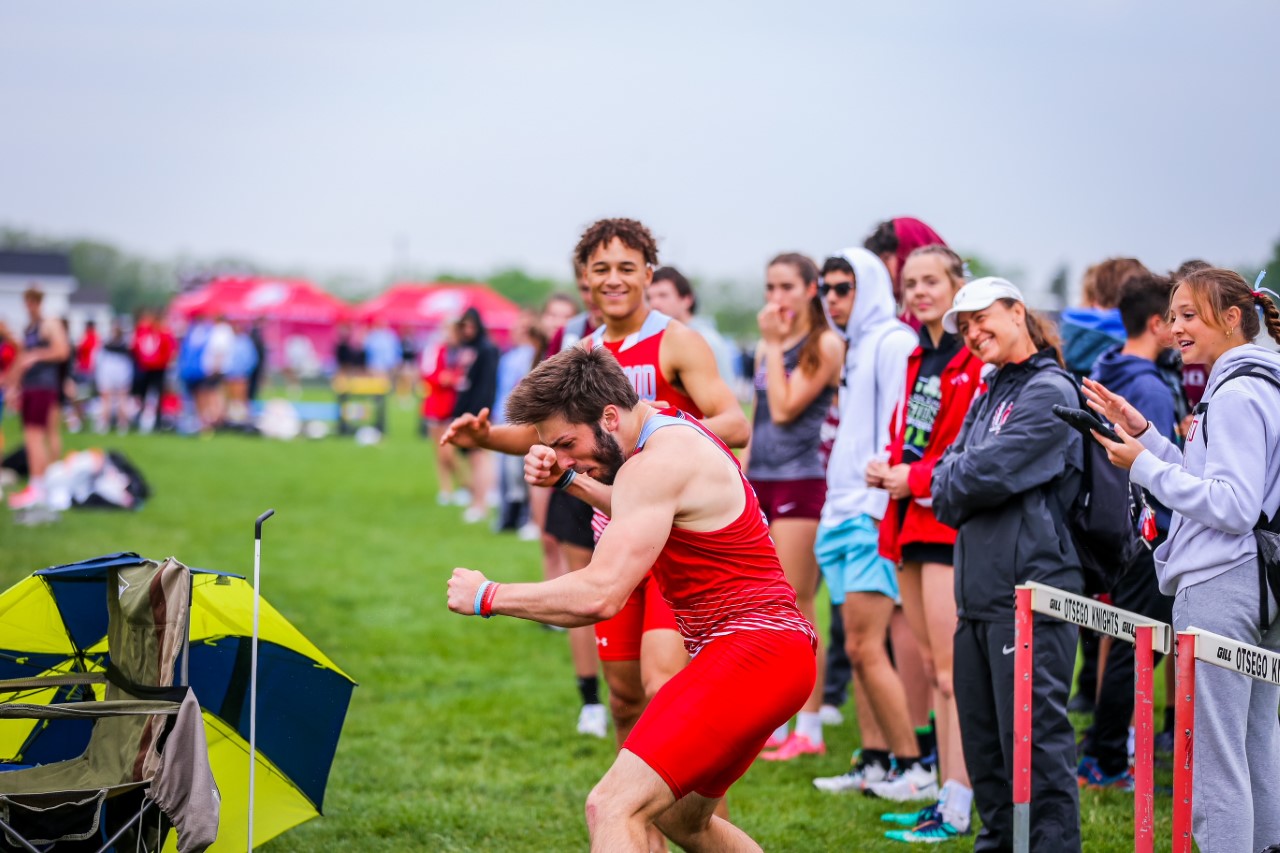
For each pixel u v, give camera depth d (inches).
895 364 445.1
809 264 491.5
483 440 396.8
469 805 448.1
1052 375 352.8
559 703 594.6
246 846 349.4
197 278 4407.0
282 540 1029.8
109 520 1091.3
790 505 493.7
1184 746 281.1
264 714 353.4
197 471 1539.1
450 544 1032.2
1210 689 317.4
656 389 393.1
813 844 411.2
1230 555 317.7
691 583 299.7
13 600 324.2
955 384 414.6
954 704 414.6
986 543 354.3
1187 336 336.5
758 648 290.2
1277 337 338.6
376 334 3791.8
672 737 282.5
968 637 362.6
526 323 1056.8
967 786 416.2
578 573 280.5
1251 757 333.4
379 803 449.4
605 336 407.2
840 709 597.6
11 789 313.0
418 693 608.4
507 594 279.7
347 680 359.3
